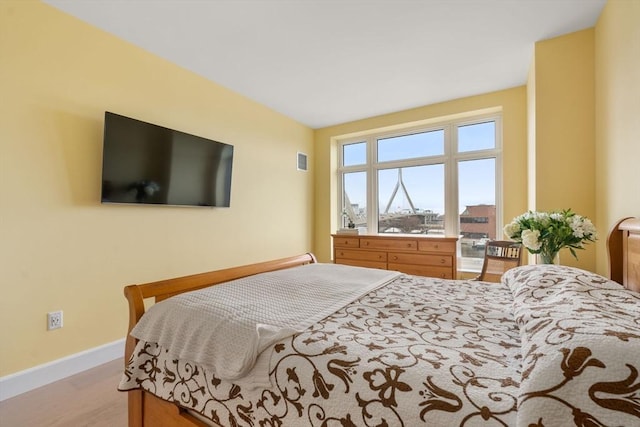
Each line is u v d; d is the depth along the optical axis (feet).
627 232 4.25
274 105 11.92
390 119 12.72
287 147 13.15
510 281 4.88
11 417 5.09
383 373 2.43
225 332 3.31
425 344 2.94
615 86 5.64
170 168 8.18
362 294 4.81
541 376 1.97
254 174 11.44
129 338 4.03
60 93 6.32
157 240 8.14
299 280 5.48
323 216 14.60
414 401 2.19
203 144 9.14
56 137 6.26
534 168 7.77
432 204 12.47
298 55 8.24
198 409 3.30
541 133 7.46
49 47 6.15
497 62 8.60
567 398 1.83
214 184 9.55
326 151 14.53
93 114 6.85
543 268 4.53
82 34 6.68
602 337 2.06
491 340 3.09
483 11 6.46
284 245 12.89
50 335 6.17
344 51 8.04
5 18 5.58
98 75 6.95
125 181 7.13
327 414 2.47
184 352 3.41
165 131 8.03
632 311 2.75
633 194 4.88
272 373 2.84
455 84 10.03
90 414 5.20
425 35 7.34
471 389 2.17
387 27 7.02
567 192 7.16
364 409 2.31
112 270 7.18
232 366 3.01
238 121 10.75
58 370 6.21
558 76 7.30
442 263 10.71
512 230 6.00
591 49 6.98
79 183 6.61
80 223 6.63
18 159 5.74
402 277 6.29
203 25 6.92
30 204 5.90
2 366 5.57
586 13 6.49
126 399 5.64
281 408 2.72
